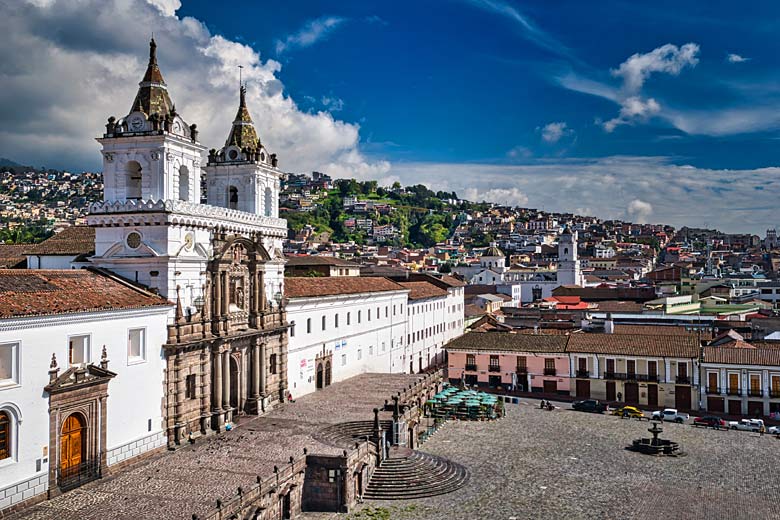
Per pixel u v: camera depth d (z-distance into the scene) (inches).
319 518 1801.2
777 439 2738.7
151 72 2206.0
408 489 1991.9
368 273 5708.7
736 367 3262.8
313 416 2480.3
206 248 2241.6
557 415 3134.8
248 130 2773.1
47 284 1753.2
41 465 1574.8
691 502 1967.3
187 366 2108.8
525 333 4010.8
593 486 2089.1
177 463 1870.1
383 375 3506.4
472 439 2647.6
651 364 3464.6
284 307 2726.4
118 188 2156.7
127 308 1841.8
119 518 1459.2
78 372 1668.3
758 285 7037.4
